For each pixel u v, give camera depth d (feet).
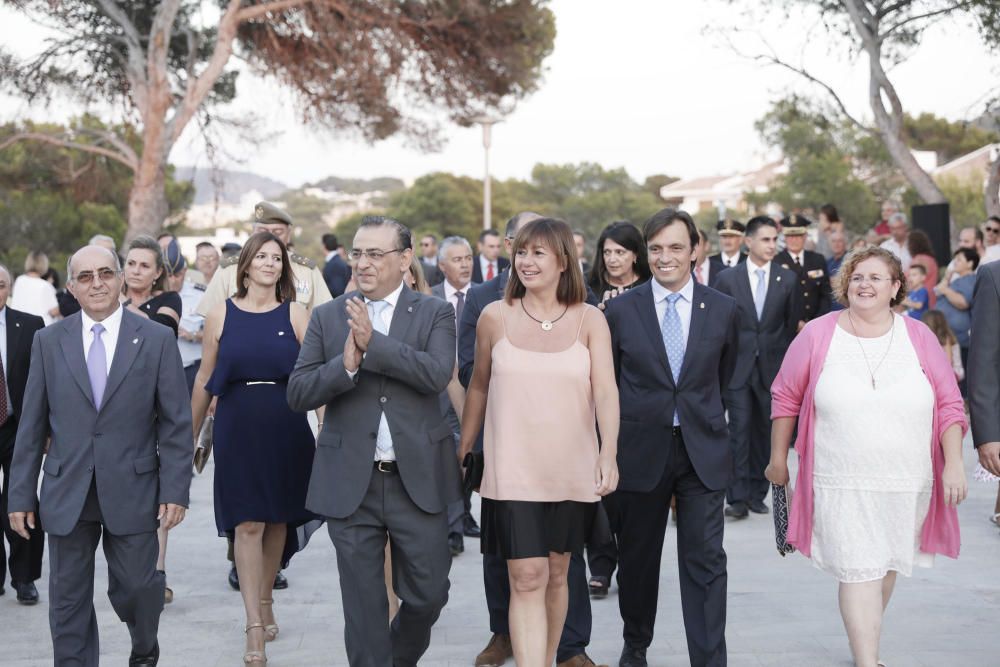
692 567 15.46
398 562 14.61
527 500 13.71
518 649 13.88
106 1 80.74
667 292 16.12
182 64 88.74
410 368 13.87
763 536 25.38
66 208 107.65
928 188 61.16
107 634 18.72
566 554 14.38
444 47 84.53
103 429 14.80
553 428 13.80
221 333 17.71
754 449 27.76
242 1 82.99
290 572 23.17
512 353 14.02
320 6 77.51
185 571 23.15
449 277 26.89
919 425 14.73
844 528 14.80
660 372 15.69
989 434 16.15
